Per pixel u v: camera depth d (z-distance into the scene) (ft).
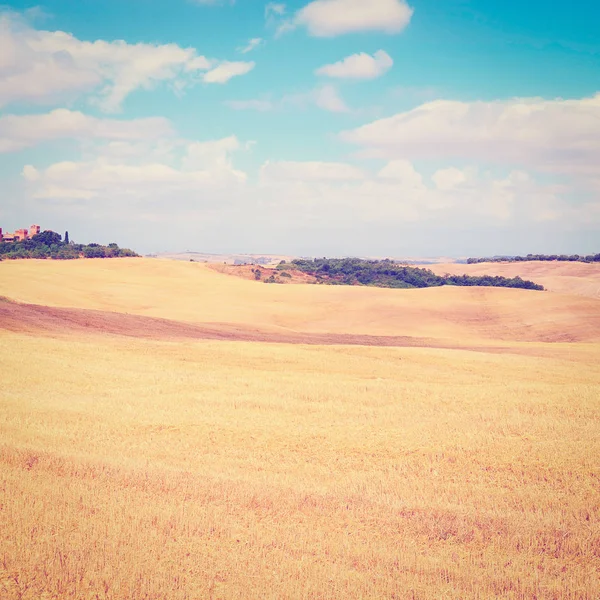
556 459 50.90
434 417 67.92
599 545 33.73
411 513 37.91
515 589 28.48
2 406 65.87
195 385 85.30
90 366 96.02
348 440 57.11
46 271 329.52
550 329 226.99
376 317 255.50
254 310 259.80
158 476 42.37
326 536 33.42
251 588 27.30
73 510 35.32
